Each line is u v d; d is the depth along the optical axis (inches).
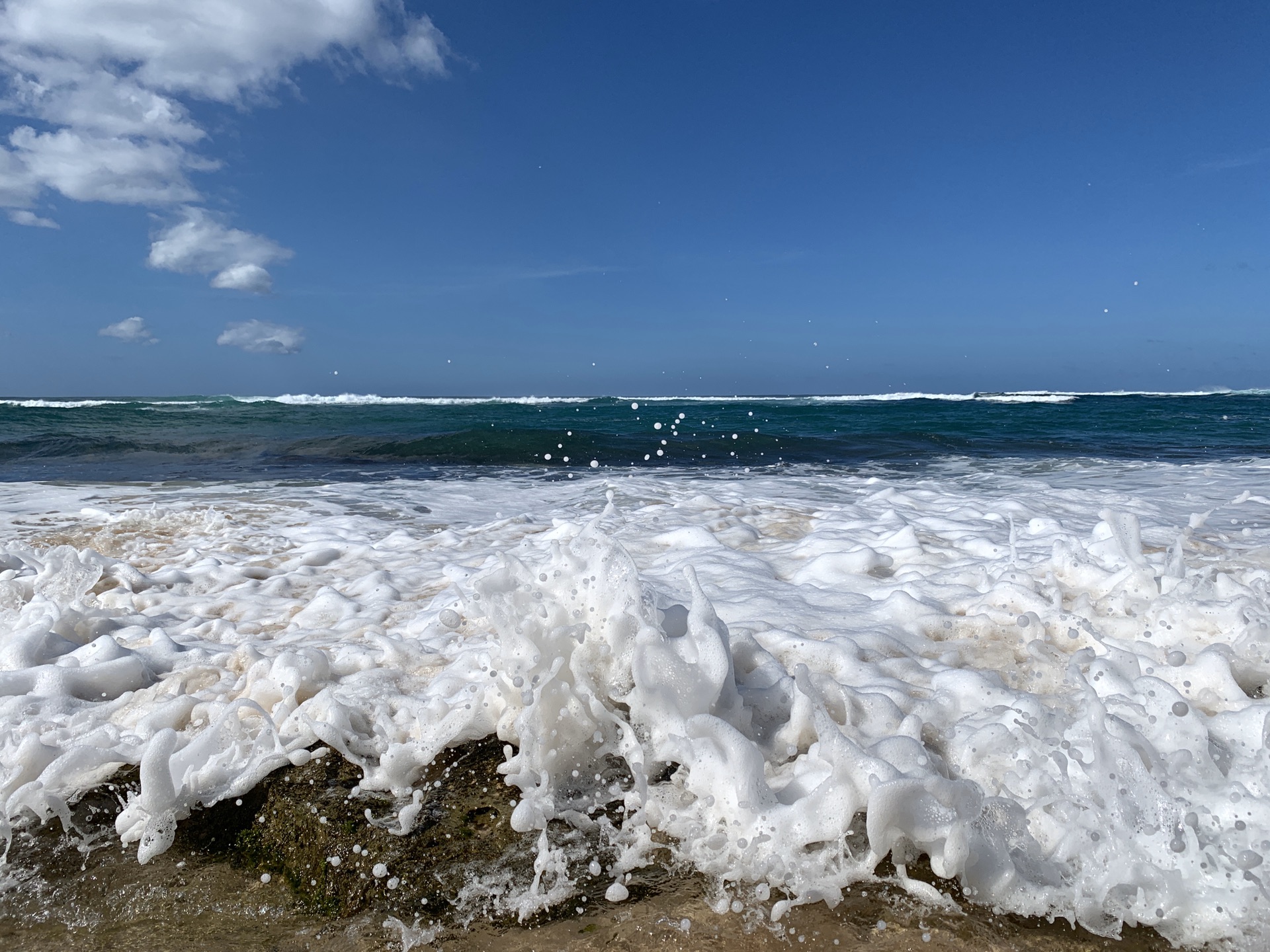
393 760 76.4
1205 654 89.2
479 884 62.6
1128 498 232.7
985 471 336.5
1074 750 69.5
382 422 714.2
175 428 617.0
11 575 144.7
